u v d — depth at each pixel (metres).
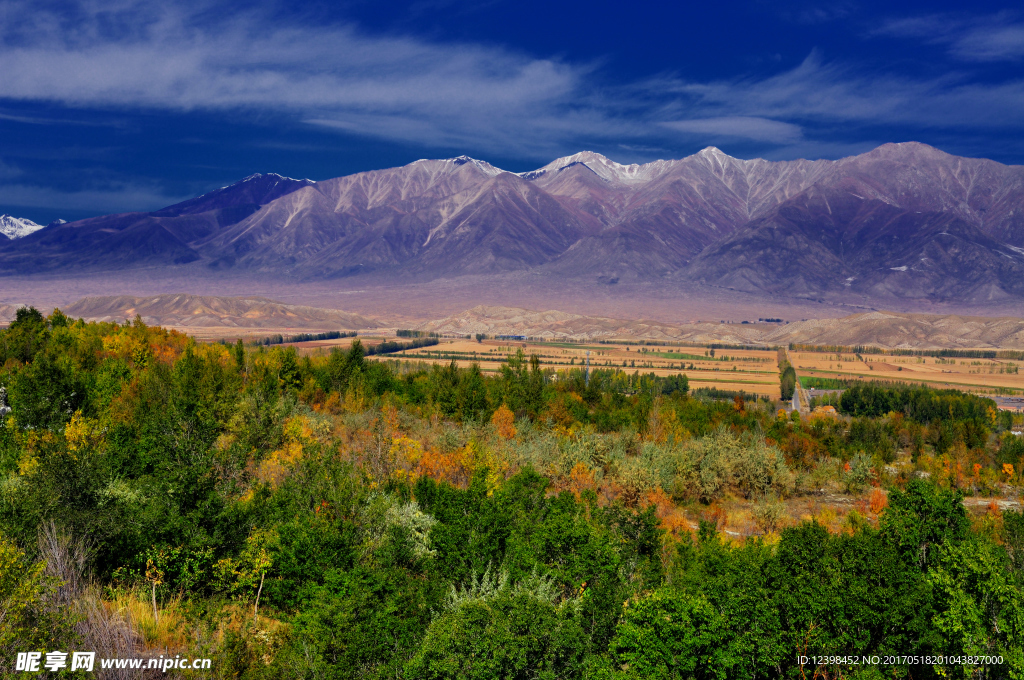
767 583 28.78
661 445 85.25
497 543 35.09
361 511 34.38
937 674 27.23
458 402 99.31
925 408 158.62
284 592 30.17
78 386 64.31
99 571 27.95
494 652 23.94
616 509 41.19
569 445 73.31
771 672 28.03
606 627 28.14
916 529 33.94
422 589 29.38
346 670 23.25
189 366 80.88
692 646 25.66
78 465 29.66
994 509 65.88
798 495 78.06
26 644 19.12
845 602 27.72
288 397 84.81
